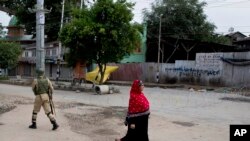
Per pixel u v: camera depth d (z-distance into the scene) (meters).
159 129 10.80
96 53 27.39
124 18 26.06
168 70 37.44
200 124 12.11
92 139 9.06
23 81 37.50
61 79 44.38
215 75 32.72
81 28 26.22
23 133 9.40
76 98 21.33
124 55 27.42
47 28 52.41
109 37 26.16
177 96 23.61
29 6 51.06
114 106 16.52
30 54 57.75
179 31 53.62
